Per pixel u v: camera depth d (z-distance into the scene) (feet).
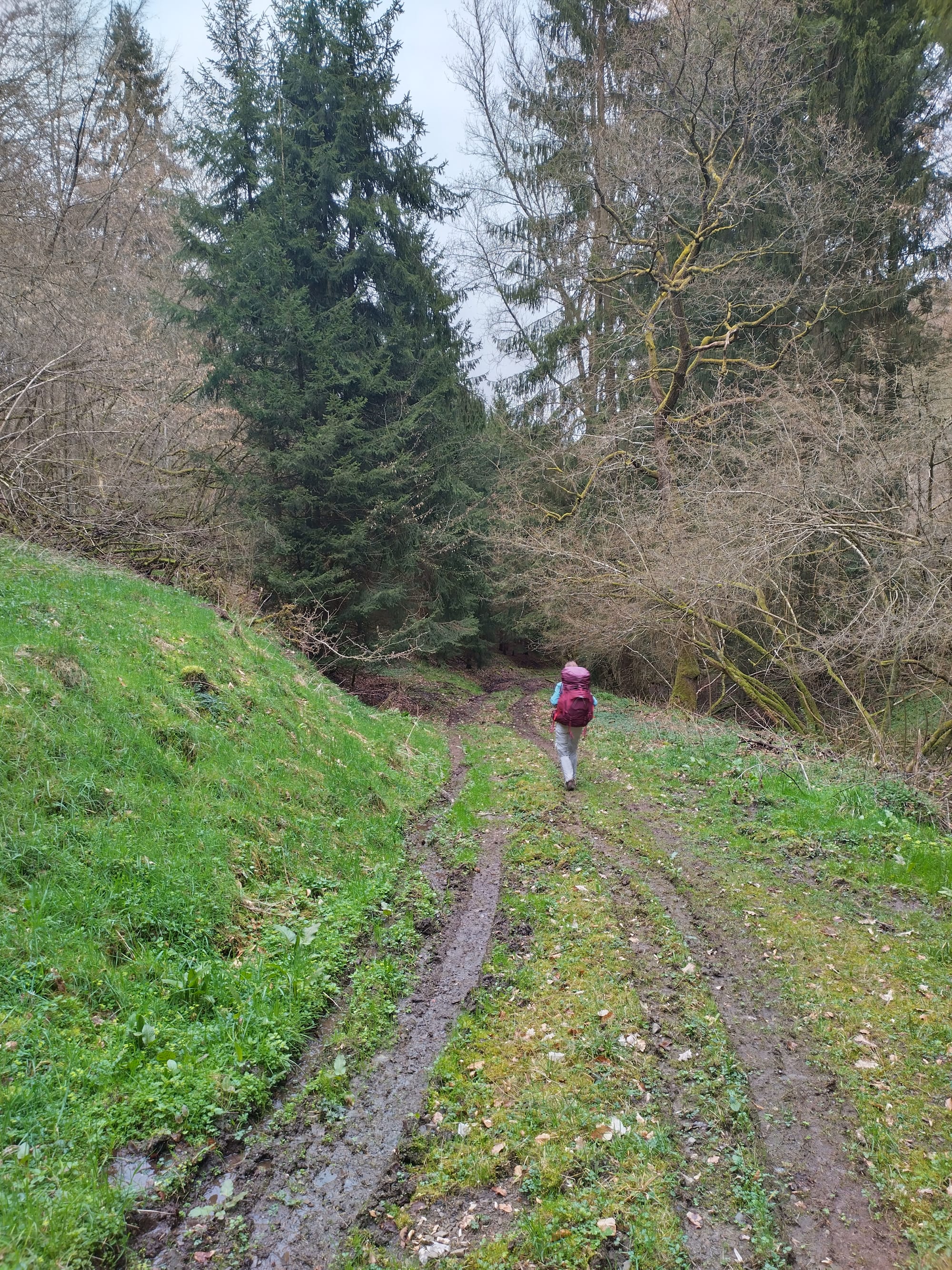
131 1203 9.98
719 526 42.06
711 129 53.42
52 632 22.26
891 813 25.82
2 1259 8.55
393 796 28.53
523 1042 14.25
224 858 18.31
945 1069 13.46
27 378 34.22
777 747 36.91
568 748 31.37
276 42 57.16
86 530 36.76
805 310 61.31
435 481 59.77
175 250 66.28
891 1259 9.91
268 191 52.65
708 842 25.02
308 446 47.83
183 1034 13.07
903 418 38.65
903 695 41.11
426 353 59.21
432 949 17.95
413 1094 12.91
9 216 43.68
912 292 57.36
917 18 56.44
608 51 74.64
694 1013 15.19
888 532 32.99
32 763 16.72
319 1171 11.19
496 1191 10.90
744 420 51.39
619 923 18.99
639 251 65.51
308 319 48.11
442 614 67.87
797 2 58.49
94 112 58.44
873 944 18.06
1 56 47.55
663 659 67.51
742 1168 11.35
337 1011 15.19
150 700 22.04
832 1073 13.57
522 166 79.20
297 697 32.09
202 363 48.98
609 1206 10.56
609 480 62.49
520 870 22.67
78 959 13.30
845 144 52.44
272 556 50.96
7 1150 9.89
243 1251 9.74
